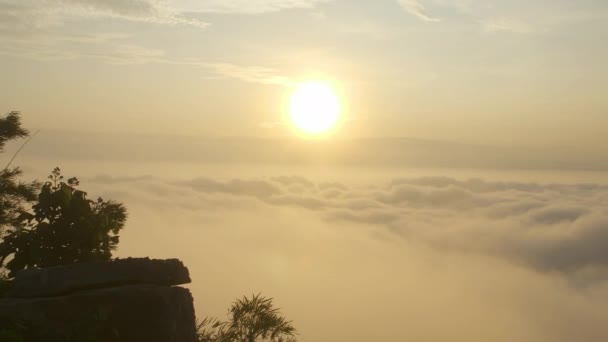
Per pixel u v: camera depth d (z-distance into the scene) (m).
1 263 11.52
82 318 8.23
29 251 11.20
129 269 8.98
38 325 8.05
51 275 8.73
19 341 7.64
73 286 8.63
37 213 11.49
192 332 8.89
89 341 8.01
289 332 10.14
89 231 11.53
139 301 8.45
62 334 8.06
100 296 8.38
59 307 8.24
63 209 11.58
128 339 8.27
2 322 7.93
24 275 8.83
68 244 11.46
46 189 11.57
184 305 8.82
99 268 8.89
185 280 9.36
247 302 10.29
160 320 8.45
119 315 8.34
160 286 8.84
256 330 9.88
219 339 9.70
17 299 8.48
